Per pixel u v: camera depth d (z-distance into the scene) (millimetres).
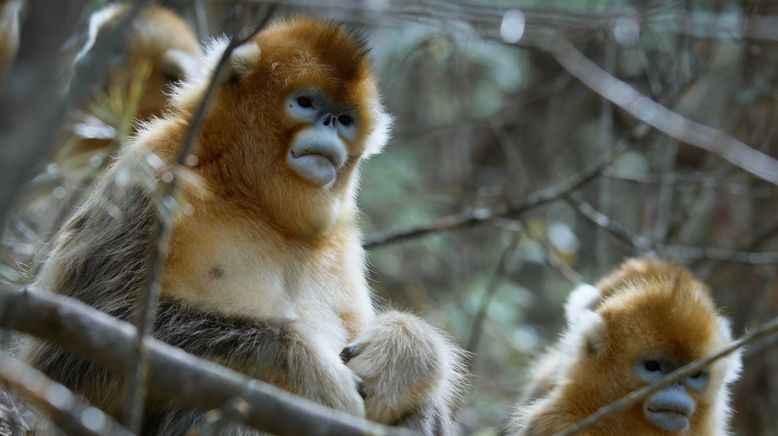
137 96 7648
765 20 17531
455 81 19703
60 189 10367
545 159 20812
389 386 8984
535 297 19891
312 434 5711
